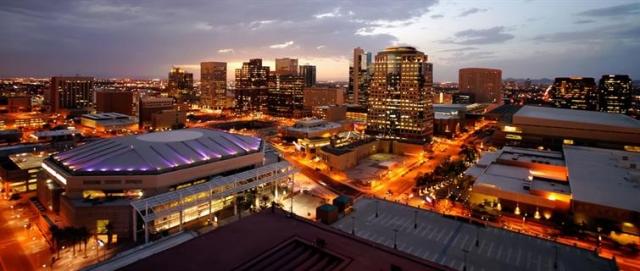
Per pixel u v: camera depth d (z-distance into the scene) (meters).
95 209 109.81
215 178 132.75
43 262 98.25
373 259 67.00
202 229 119.94
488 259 85.00
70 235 99.62
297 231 78.12
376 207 115.50
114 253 103.06
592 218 113.88
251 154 159.00
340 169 196.38
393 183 178.62
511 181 142.62
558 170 155.38
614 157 171.00
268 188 152.50
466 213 132.62
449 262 83.50
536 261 84.44
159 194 122.94
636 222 107.38
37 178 142.50
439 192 156.62
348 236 76.50
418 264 66.19
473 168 171.75
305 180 181.88
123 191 123.19
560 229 117.19
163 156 137.75
